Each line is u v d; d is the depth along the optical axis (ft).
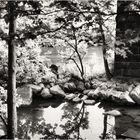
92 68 54.90
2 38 11.10
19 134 22.97
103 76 51.44
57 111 34.01
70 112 33.50
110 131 24.48
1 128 21.56
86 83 48.14
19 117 30.01
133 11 9.61
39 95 43.16
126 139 21.95
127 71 44.96
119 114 31.48
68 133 23.84
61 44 46.91
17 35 10.93
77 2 9.91
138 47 43.34
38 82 44.37
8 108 15.51
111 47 10.85
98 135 23.34
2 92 22.68
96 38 11.73
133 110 34.53
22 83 40.32
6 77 27.37
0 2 10.76
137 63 43.83
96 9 10.27
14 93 15.51
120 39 10.65
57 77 51.70
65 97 43.47
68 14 10.82
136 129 25.02
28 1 9.88
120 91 40.60
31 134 23.16
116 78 45.68
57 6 10.13
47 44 43.47
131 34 10.36
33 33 10.78
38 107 36.29
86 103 39.47
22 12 10.15
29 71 35.37
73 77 51.26
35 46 34.76
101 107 36.81
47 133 23.57
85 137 22.63
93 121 28.63
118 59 45.98
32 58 35.27
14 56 15.33
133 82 42.68
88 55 61.67
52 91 44.01
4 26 22.25
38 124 27.04
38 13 10.14
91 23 10.90
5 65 27.32
